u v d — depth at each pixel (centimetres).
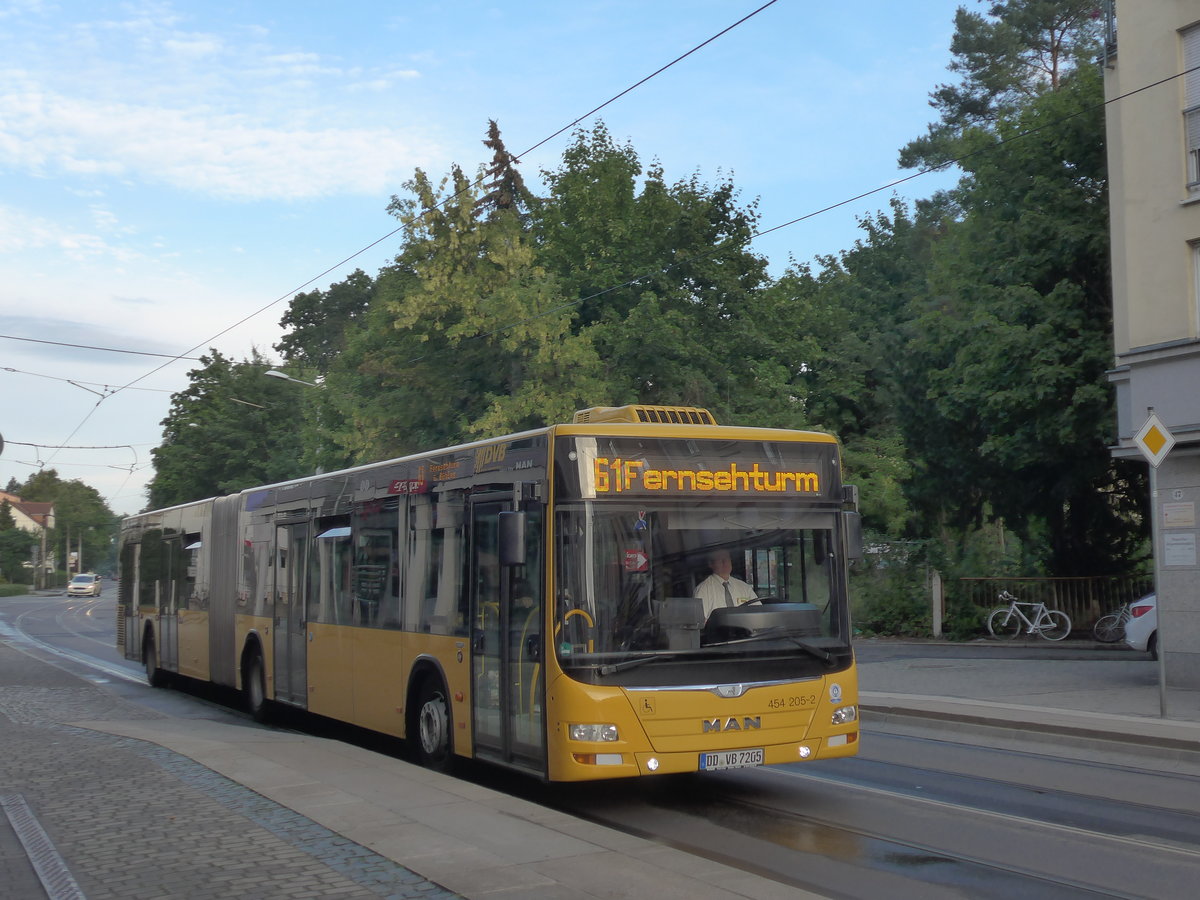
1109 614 2533
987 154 2655
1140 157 1700
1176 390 1605
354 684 1245
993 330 2430
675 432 902
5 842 741
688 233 3469
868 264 5281
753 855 774
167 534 2106
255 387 6462
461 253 3127
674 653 859
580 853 683
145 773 988
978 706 1452
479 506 994
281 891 608
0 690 1986
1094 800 941
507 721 926
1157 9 1689
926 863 745
